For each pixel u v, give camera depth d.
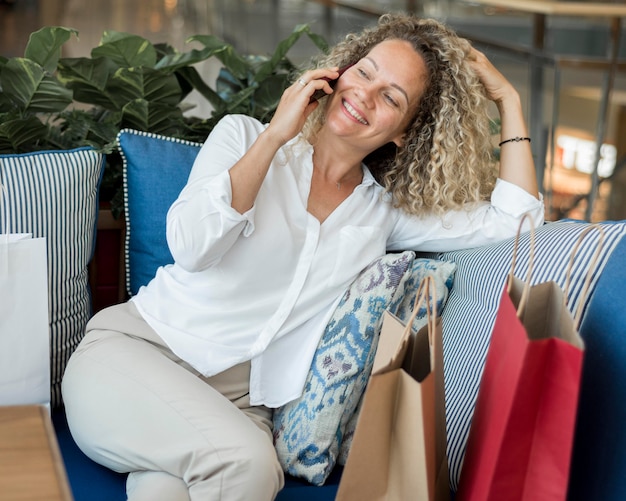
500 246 1.98
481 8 4.85
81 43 6.54
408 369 1.49
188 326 1.88
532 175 2.15
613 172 4.94
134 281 2.14
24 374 1.79
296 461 1.84
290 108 1.83
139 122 2.39
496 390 1.39
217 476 1.64
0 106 2.30
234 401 1.92
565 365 1.28
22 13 7.39
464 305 1.98
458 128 2.07
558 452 1.32
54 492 1.07
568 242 1.77
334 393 1.84
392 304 1.89
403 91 1.95
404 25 2.05
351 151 1.98
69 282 2.02
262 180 1.81
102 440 1.74
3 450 1.16
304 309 1.91
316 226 1.92
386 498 1.49
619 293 1.51
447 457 1.74
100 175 2.08
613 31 4.45
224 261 1.86
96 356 1.84
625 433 1.39
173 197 2.11
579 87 4.54
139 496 1.65
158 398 1.73
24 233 1.87
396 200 2.12
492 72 2.15
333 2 4.95
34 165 1.95
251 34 5.73
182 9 7.97
